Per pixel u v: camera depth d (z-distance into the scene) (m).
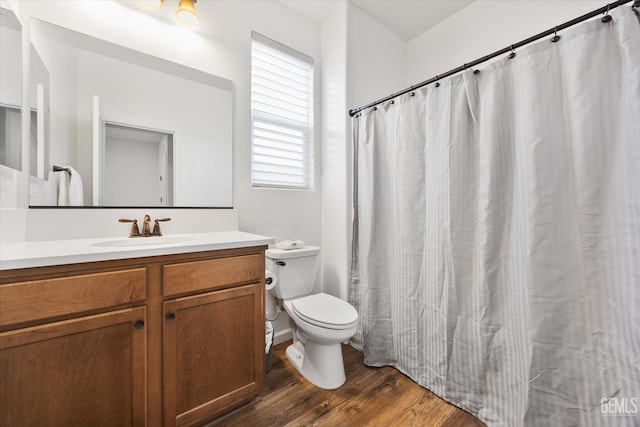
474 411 1.31
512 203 1.21
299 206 2.14
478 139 1.33
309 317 1.48
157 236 1.44
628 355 0.92
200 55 1.69
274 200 2.01
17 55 1.12
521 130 1.17
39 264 0.82
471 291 1.34
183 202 1.61
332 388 1.49
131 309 0.99
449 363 1.40
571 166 1.05
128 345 0.99
